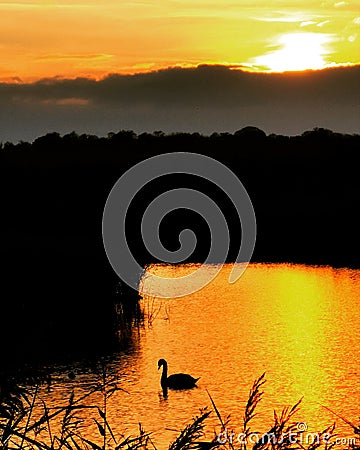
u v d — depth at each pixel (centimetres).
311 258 8494
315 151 11369
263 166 10825
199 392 3488
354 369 3969
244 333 4862
